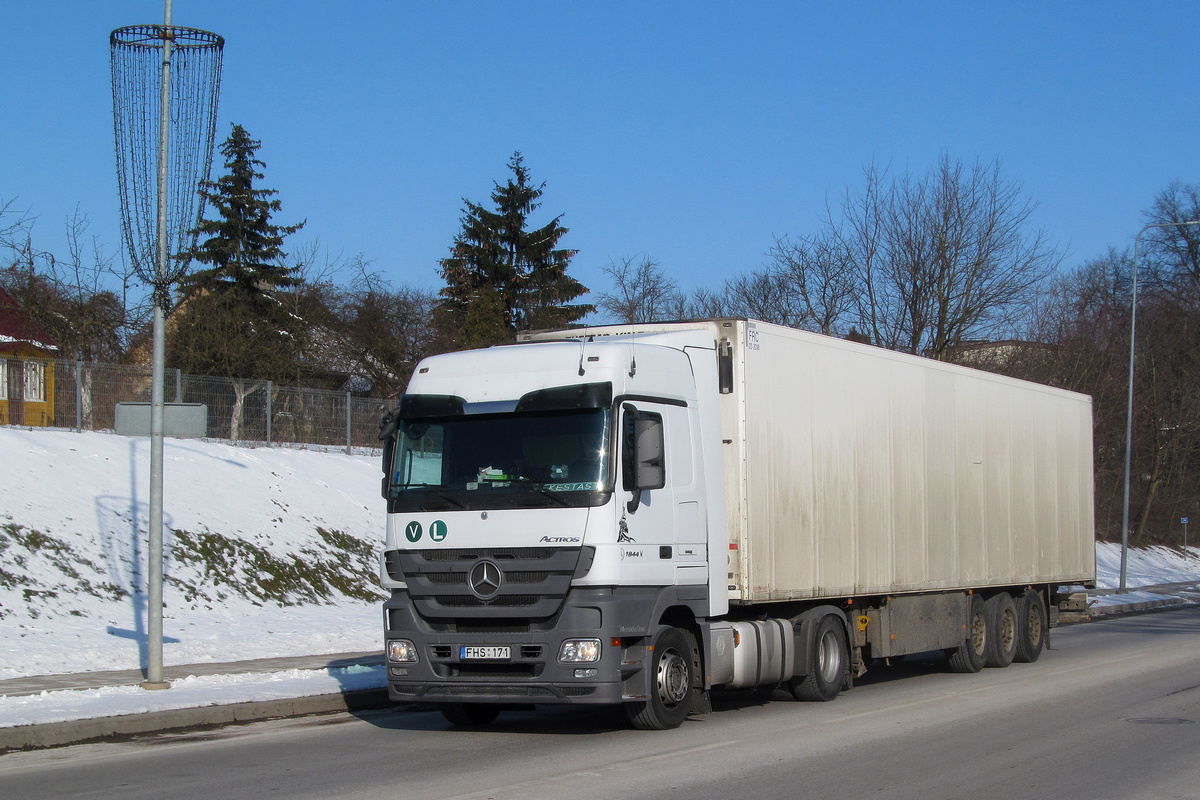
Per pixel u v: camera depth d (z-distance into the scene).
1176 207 61.50
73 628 15.90
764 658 11.46
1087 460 20.58
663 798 7.31
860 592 13.02
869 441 13.51
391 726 11.01
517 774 8.17
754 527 11.16
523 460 9.71
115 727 10.12
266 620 18.61
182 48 12.64
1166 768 8.59
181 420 12.55
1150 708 12.01
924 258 37.38
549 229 54.47
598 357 9.80
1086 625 25.92
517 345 10.34
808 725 10.70
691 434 10.58
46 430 22.48
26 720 9.88
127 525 19.69
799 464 12.02
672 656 10.25
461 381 10.17
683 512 10.31
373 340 47.75
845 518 12.85
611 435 9.55
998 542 16.88
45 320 33.91
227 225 47.66
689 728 10.50
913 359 14.73
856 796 7.45
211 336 36.81
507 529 9.55
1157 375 55.47
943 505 15.27
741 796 7.40
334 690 12.27
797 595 11.80
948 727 10.61
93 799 7.46
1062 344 46.28
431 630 9.79
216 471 23.38
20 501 18.55
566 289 54.41
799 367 12.14
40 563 17.31
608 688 9.23
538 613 9.38
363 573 23.09
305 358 43.25
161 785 7.93
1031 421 18.38
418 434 10.18
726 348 11.23
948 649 15.99
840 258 41.88
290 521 23.11
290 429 28.39
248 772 8.41
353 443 30.22
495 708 11.30
